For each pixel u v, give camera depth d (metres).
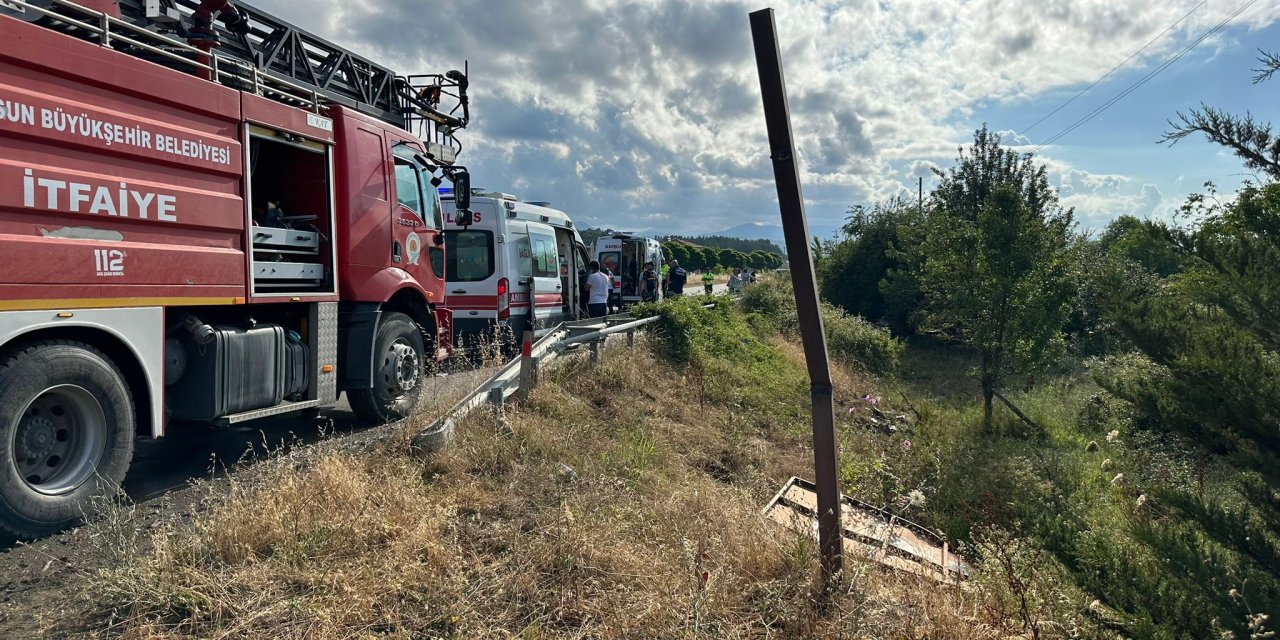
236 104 5.79
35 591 3.88
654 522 4.72
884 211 26.81
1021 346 11.73
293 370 6.52
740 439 8.30
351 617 3.49
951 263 12.73
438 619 3.53
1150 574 3.47
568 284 17.92
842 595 3.59
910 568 4.37
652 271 25.75
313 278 6.78
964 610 3.75
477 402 7.05
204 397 5.70
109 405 4.91
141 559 3.83
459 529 4.59
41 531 4.56
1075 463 7.97
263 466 5.39
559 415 7.57
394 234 7.98
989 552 4.56
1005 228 11.92
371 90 8.70
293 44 7.45
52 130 4.48
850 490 6.79
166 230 5.28
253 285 6.04
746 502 5.19
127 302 4.98
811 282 3.52
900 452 7.92
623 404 8.68
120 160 4.94
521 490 5.33
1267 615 2.71
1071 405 12.47
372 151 7.64
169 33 5.86
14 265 4.33
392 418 7.89
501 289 13.33
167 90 5.20
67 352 4.65
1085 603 3.70
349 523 4.31
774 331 19.03
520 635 3.39
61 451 4.83
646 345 11.74
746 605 3.71
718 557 4.09
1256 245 3.00
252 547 4.04
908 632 3.47
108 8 5.36
